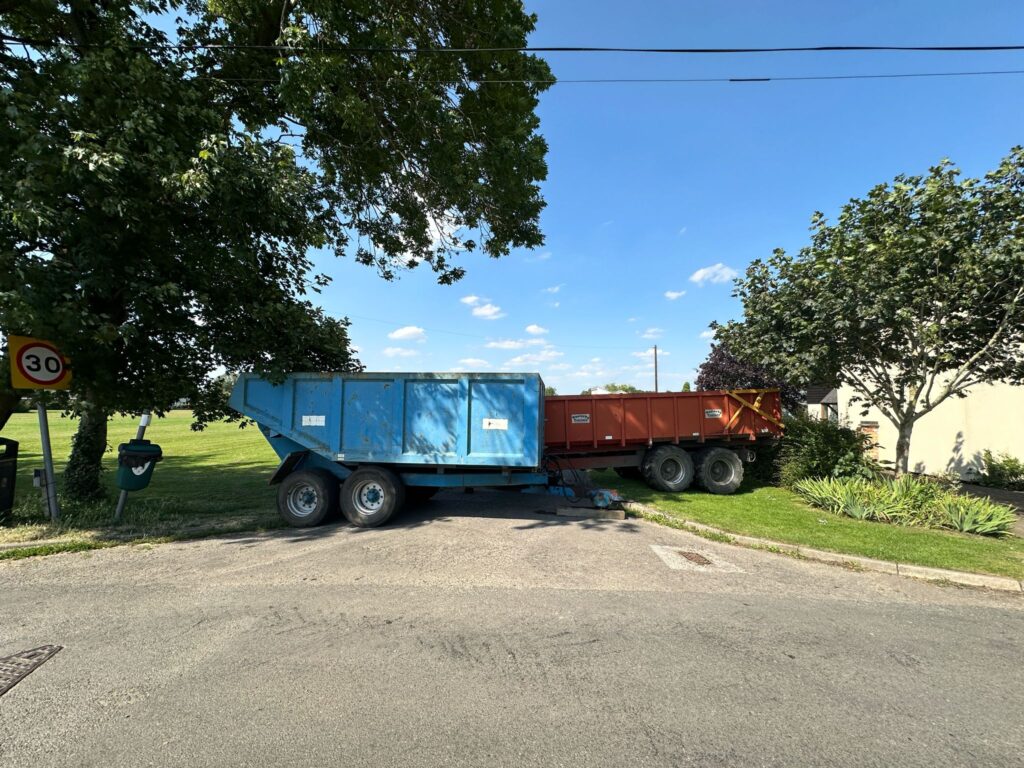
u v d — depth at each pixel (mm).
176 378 8492
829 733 2770
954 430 14258
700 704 3025
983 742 2717
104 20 7414
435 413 7918
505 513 8734
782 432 11961
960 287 8305
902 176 8828
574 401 10820
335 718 2826
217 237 7848
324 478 7797
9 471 7449
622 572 5605
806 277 9680
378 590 4926
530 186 10789
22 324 6094
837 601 4918
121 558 5969
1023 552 6551
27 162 5863
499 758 2508
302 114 7488
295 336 8562
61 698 3012
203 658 3521
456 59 9156
